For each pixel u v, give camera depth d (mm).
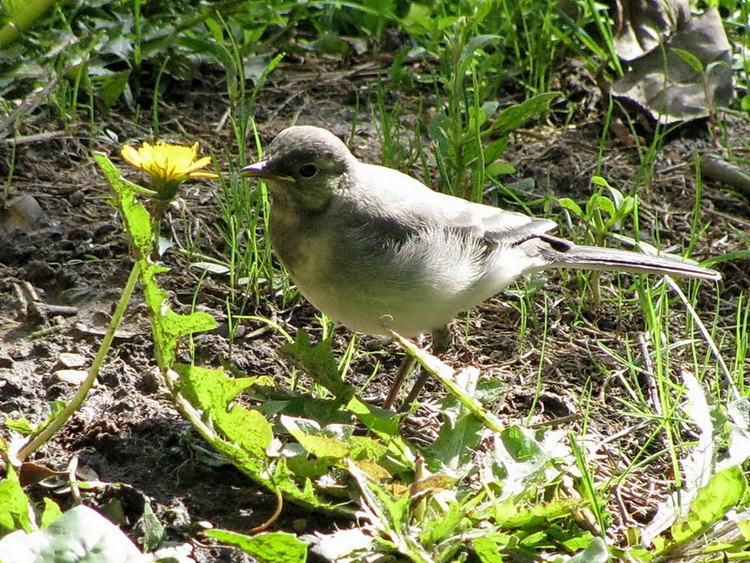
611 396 9742
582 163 13375
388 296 9078
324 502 7621
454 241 9352
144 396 8930
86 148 12680
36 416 8594
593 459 8742
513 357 10336
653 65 14352
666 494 8391
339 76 14898
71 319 10031
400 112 13938
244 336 10102
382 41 15562
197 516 7617
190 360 9617
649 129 14070
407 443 7996
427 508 7305
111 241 11148
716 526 7660
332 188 9000
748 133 14234
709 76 14234
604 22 14852
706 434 8016
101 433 8281
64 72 13258
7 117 12367
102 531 6336
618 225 12352
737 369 9633
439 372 8016
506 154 13562
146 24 13906
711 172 13289
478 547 6895
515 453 7688
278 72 14922
